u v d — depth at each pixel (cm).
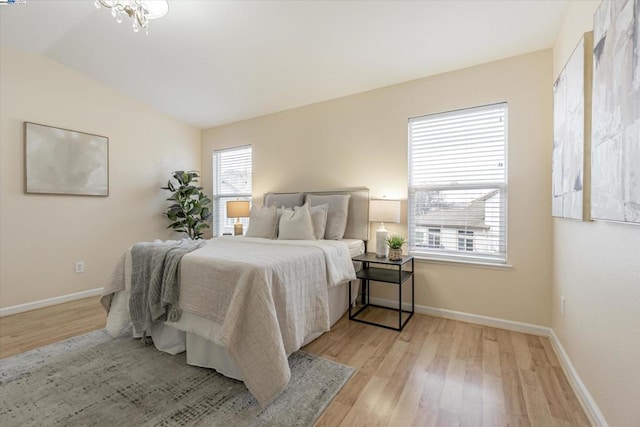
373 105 324
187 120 451
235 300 162
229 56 294
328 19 235
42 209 314
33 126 305
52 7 245
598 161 134
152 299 202
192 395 166
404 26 233
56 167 322
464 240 280
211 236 480
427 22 226
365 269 297
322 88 334
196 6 233
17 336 241
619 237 123
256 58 294
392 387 174
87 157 346
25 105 301
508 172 254
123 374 186
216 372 188
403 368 194
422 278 292
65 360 203
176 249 213
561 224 210
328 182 356
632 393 112
